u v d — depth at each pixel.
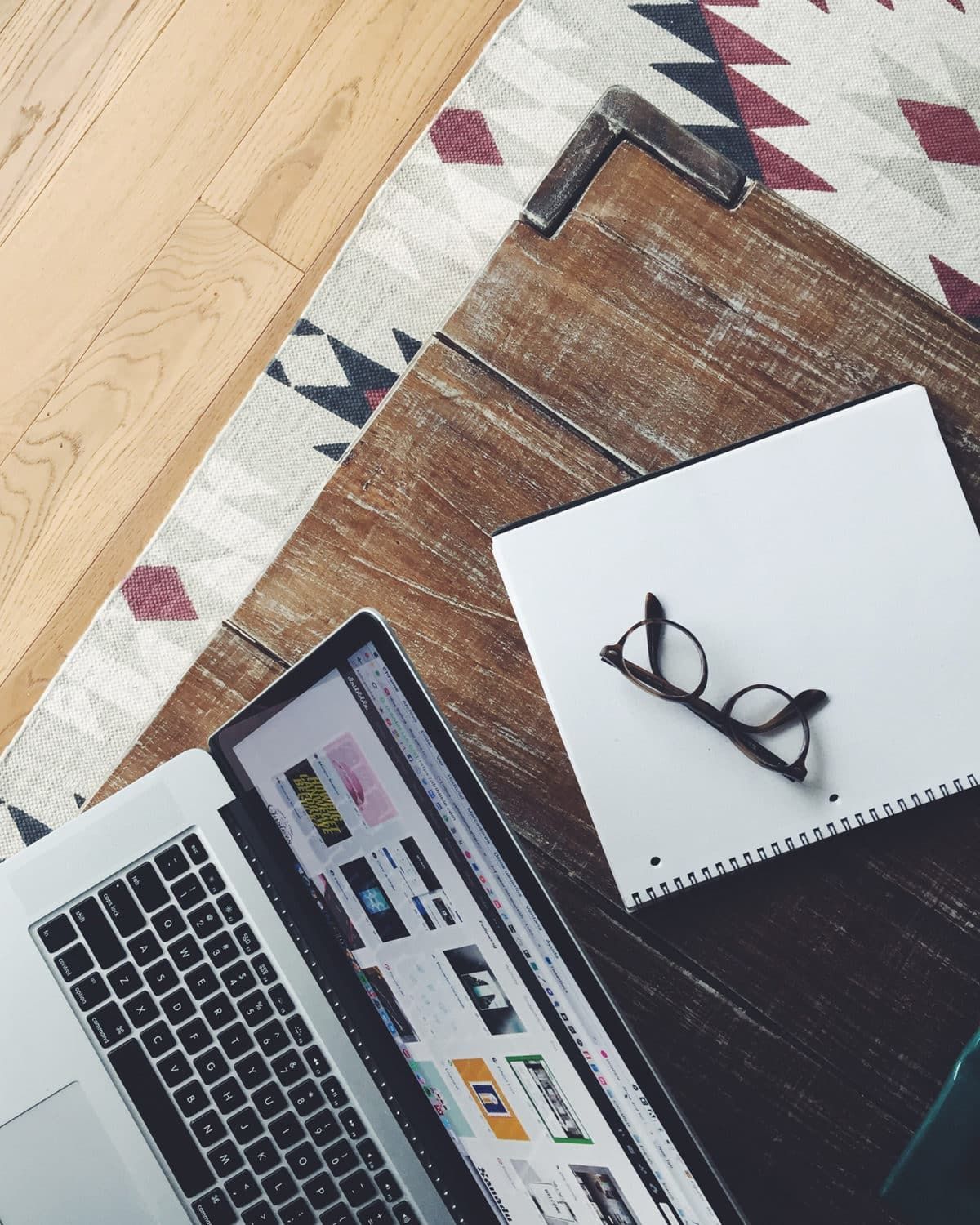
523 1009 0.51
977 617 0.58
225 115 1.20
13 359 1.21
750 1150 0.58
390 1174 0.58
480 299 0.65
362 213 1.18
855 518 0.59
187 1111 0.59
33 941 0.61
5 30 1.22
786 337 0.63
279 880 0.59
